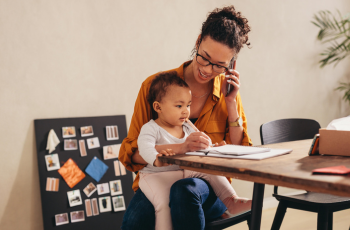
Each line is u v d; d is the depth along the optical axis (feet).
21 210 7.42
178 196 3.65
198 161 3.03
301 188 2.21
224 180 4.25
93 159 8.15
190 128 4.76
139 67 8.92
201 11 9.84
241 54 10.32
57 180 7.66
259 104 10.68
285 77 11.20
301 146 4.02
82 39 8.19
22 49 7.50
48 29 7.78
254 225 3.41
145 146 4.03
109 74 8.54
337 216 9.49
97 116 8.34
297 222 9.07
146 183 4.24
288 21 11.23
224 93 4.93
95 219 7.93
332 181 2.03
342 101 12.48
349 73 12.66
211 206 4.00
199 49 4.49
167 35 9.30
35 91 7.64
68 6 8.01
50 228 7.44
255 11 10.57
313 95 11.83
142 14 8.93
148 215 4.09
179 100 4.28
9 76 7.37
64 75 7.98
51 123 7.76
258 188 3.39
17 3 7.44
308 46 11.68
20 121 7.48
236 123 5.01
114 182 8.33
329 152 3.21
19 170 7.44
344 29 12.22
